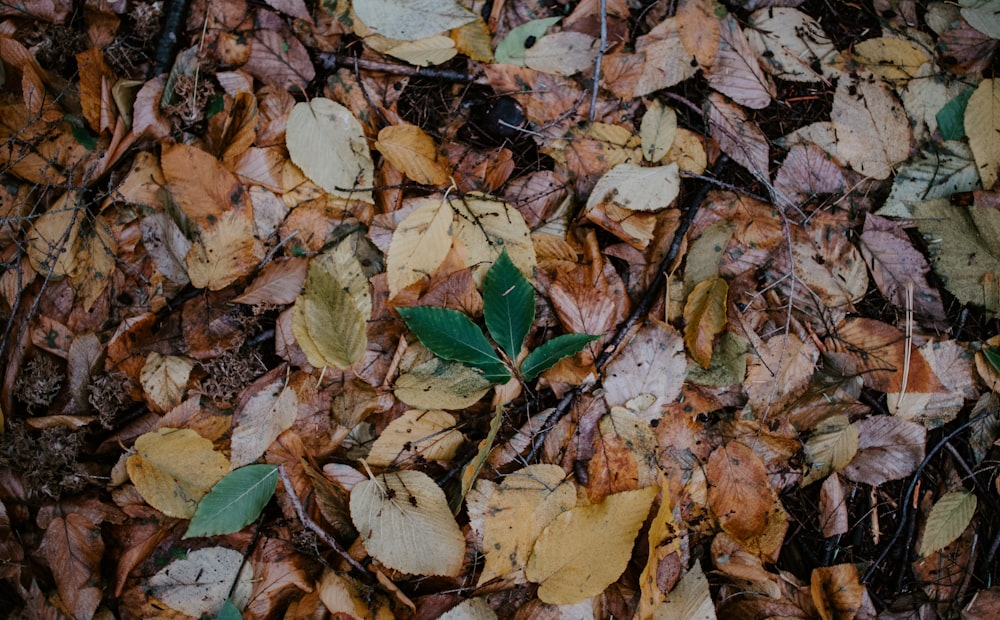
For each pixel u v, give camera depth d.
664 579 0.69
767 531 0.70
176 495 0.66
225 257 0.69
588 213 0.70
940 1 0.76
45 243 0.68
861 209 0.74
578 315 0.69
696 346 0.70
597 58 0.70
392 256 0.67
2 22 0.69
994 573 0.74
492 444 0.69
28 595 0.66
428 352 0.68
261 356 0.70
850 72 0.75
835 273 0.73
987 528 0.74
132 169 0.68
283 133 0.70
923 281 0.74
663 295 0.71
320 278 0.67
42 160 0.68
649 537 0.66
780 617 0.70
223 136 0.69
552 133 0.72
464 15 0.70
